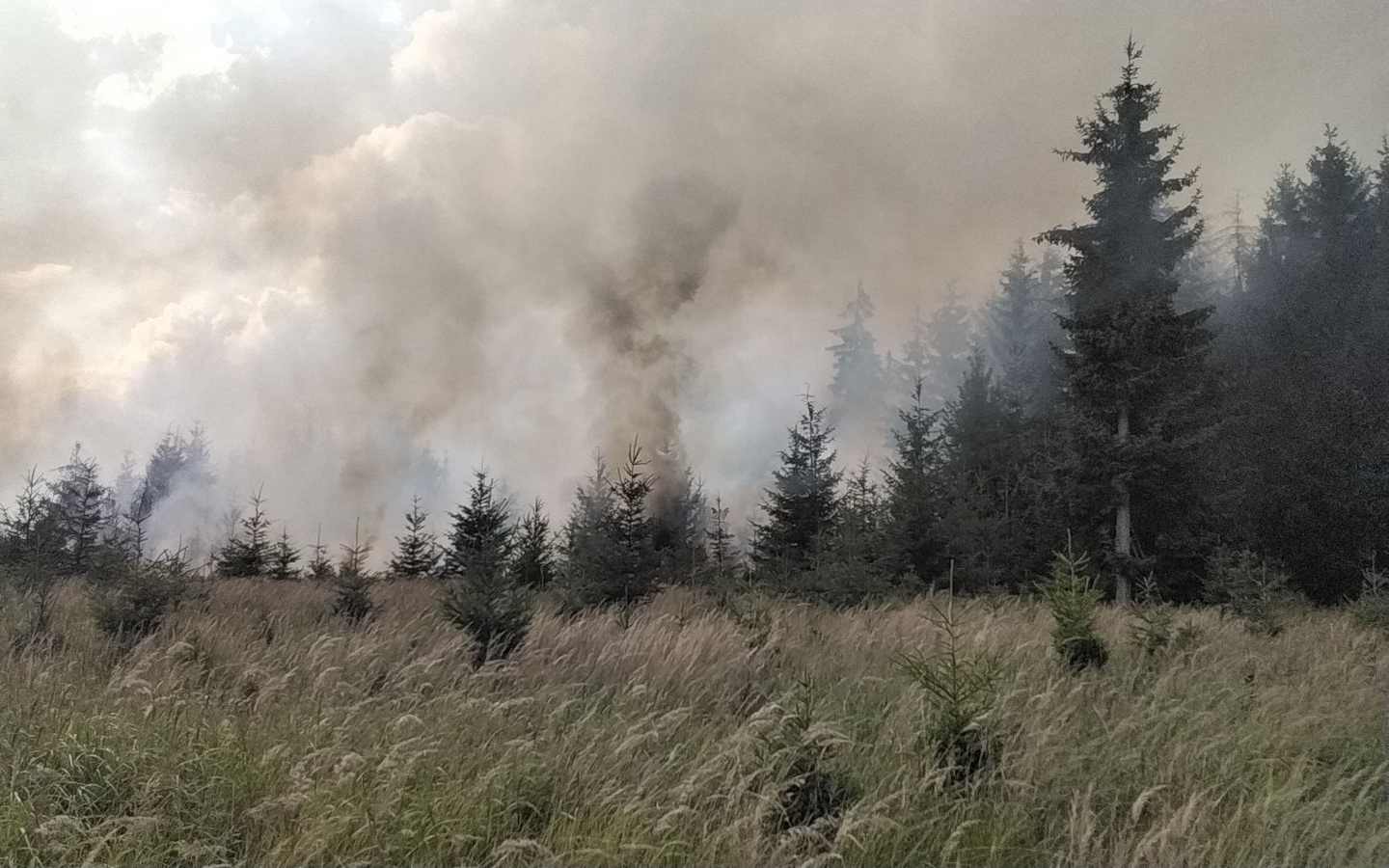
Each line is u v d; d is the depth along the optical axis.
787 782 3.72
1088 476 15.98
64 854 3.26
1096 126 17.31
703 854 3.30
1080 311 16.89
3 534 15.62
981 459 21.20
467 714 4.77
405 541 18.97
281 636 7.58
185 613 8.05
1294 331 23.50
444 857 3.32
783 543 16.58
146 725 4.47
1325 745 4.70
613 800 3.69
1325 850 3.44
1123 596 15.11
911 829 3.46
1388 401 19.62
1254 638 8.26
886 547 14.97
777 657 6.61
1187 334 15.93
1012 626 7.95
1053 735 4.41
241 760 3.98
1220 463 18.62
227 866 3.15
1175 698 5.30
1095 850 3.39
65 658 6.32
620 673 6.20
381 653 6.59
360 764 3.83
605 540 10.98
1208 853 3.37
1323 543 18.45
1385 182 26.25
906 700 4.98
